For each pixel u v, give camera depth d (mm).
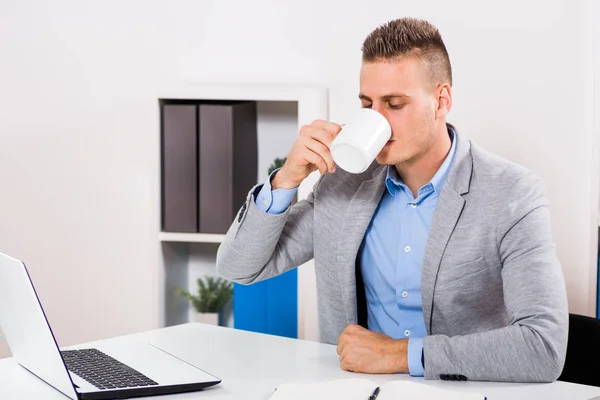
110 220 3447
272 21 3199
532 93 2887
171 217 3188
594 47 2785
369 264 2170
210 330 2232
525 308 1824
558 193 2877
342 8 3109
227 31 3256
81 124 3436
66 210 3490
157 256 3225
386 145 1938
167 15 3311
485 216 1967
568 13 2812
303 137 1995
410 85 1904
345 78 3133
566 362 2121
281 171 2062
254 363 1919
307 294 3094
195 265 3504
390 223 2143
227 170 3105
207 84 3287
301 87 3168
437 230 1991
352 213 2129
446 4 2969
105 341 2117
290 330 3137
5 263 1713
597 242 2832
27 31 3449
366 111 1845
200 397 1683
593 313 2844
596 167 2805
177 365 1842
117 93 3387
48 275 3543
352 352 1839
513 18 2889
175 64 3318
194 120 3117
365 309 2234
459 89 2980
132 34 3352
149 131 3357
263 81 3230
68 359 1882
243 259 2125
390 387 1592
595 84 2785
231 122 3082
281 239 2234
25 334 1773
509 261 1920
